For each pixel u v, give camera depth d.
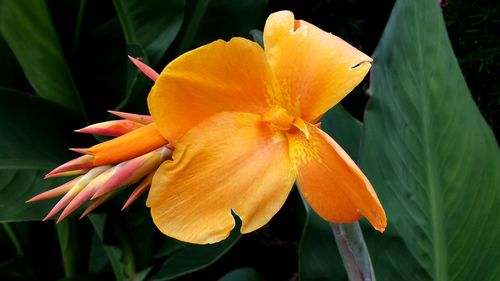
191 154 0.43
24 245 0.95
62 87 0.83
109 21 0.89
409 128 0.66
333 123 0.75
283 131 0.45
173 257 0.80
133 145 0.44
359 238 0.50
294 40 0.44
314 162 0.44
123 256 0.84
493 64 0.90
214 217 0.43
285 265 1.00
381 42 0.68
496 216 0.64
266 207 0.44
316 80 0.44
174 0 0.81
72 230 0.86
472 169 0.65
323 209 0.45
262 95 0.44
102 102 0.90
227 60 0.43
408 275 0.65
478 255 0.64
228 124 0.44
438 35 0.67
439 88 0.66
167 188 0.43
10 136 0.73
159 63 0.91
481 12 0.89
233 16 0.88
